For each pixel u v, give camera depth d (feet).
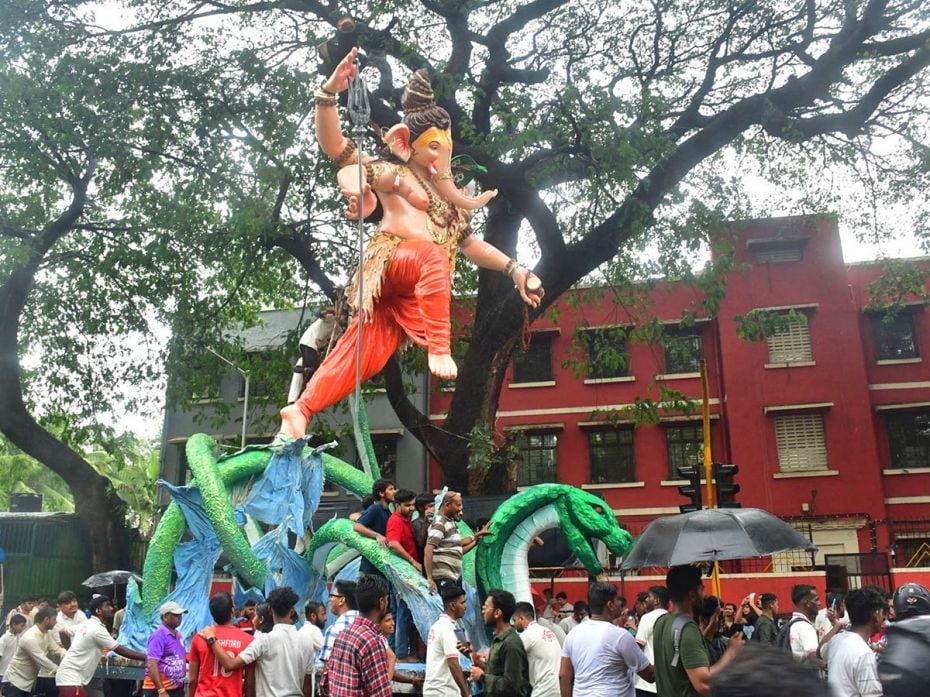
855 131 59.67
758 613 33.27
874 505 83.97
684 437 91.91
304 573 33.78
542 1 59.26
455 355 67.05
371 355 35.19
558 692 23.61
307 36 61.57
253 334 97.71
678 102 65.72
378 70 59.57
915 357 89.15
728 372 89.51
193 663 22.17
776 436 87.92
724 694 6.34
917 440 87.40
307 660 21.80
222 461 35.12
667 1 59.72
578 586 71.72
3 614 64.69
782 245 91.04
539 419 95.20
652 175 57.72
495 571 31.58
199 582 34.06
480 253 37.01
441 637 22.86
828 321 89.04
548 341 97.60
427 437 58.08
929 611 15.43
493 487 58.85
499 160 55.31
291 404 37.17
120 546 71.26
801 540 20.13
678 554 19.20
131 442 120.57
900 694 8.81
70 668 29.84
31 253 60.08
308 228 64.13
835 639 17.67
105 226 66.80
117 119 56.08
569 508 31.68
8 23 55.21
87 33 58.18
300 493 34.14
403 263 34.24
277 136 59.41
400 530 29.89
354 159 34.14
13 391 68.39
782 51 62.59
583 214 60.75
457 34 58.59
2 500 116.16
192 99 58.65
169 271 64.34
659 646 17.72
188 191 59.26
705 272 60.03
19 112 54.95
